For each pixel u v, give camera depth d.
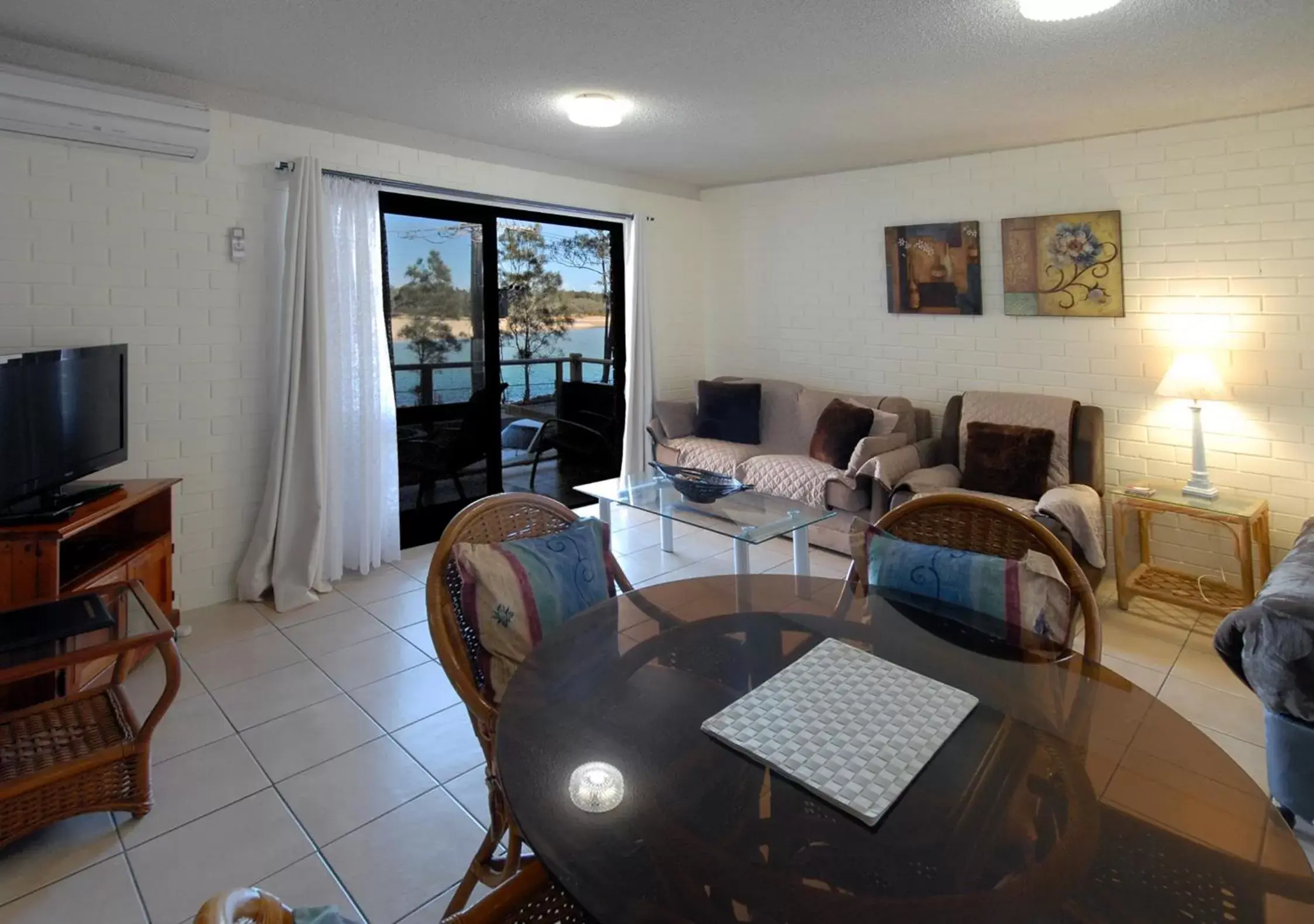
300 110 3.43
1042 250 4.01
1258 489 3.45
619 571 1.89
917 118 3.51
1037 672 1.32
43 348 2.82
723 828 0.91
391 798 2.00
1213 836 0.90
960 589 1.61
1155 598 3.24
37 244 2.79
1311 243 3.23
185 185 3.14
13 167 2.73
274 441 3.40
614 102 3.32
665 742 1.10
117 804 1.88
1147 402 3.75
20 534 2.22
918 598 1.67
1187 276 3.57
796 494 4.16
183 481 3.24
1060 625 1.52
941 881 0.82
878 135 3.84
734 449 4.68
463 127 3.80
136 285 3.04
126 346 2.88
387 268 4.03
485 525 1.76
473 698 1.38
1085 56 2.70
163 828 1.88
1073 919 0.77
